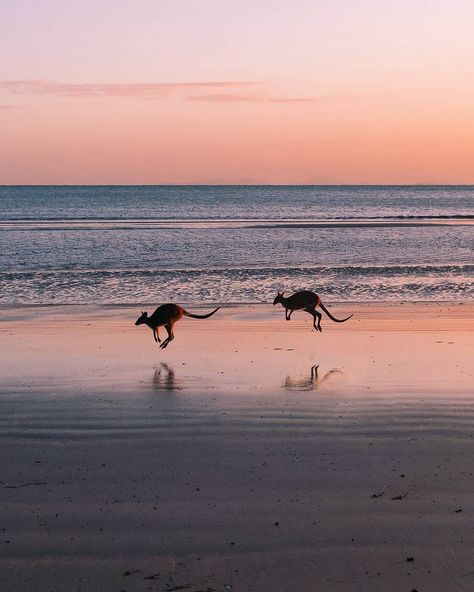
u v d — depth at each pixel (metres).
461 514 7.36
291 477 8.34
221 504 7.64
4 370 13.41
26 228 51.75
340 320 17.28
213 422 10.33
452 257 34.94
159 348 15.52
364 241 42.66
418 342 15.93
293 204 122.81
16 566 6.46
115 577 6.27
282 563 6.47
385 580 6.19
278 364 13.90
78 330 17.59
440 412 10.67
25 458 9.02
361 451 9.16
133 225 56.06
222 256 35.44
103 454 9.13
